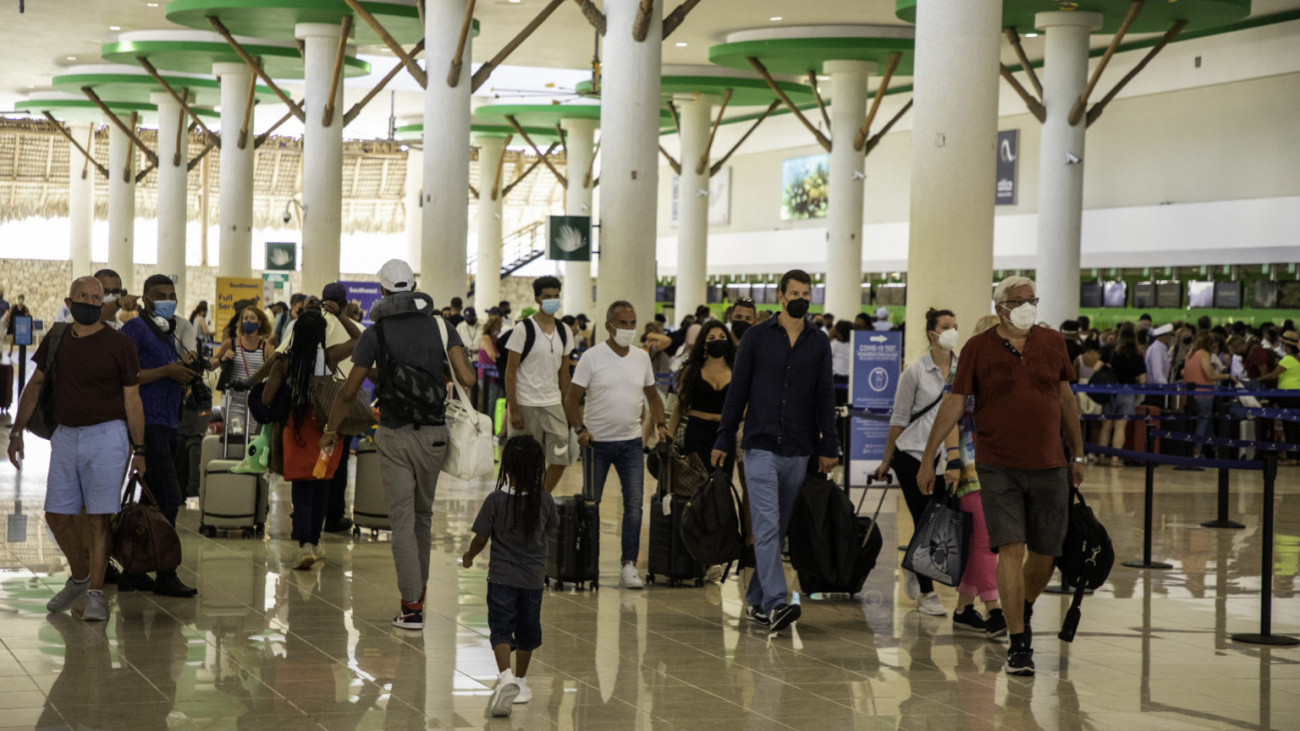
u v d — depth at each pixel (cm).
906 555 696
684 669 621
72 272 4619
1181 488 1498
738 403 711
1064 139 2234
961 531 688
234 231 3272
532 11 2842
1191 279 2716
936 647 679
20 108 4281
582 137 3969
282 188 4916
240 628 686
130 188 4162
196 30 3112
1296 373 1825
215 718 523
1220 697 589
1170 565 961
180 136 3747
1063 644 695
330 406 851
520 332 865
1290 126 2484
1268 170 2528
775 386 706
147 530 716
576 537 814
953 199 1270
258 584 807
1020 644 625
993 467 627
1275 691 600
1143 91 2767
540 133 4347
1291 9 2434
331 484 1016
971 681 609
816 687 593
